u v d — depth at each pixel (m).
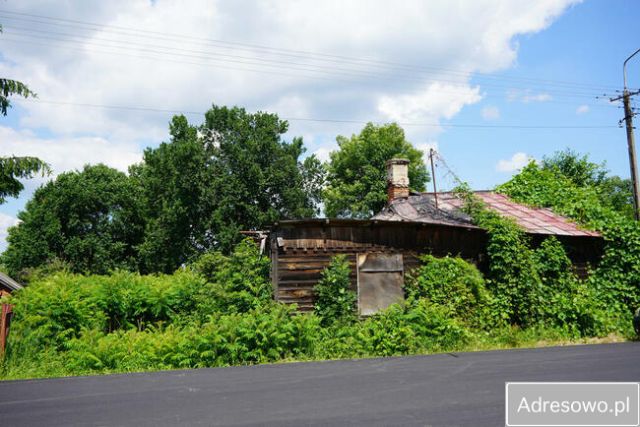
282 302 13.66
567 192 20.78
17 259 46.00
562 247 16.39
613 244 17.64
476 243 16.11
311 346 11.52
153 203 42.31
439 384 7.84
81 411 6.53
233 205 37.50
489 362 9.95
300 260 14.10
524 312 14.97
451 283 14.39
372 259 14.71
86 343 10.93
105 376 9.21
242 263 15.00
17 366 9.91
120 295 13.60
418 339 12.19
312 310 13.88
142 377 8.98
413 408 6.36
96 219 51.34
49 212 47.94
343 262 14.27
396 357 11.01
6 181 17.25
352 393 7.27
